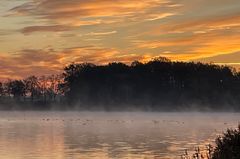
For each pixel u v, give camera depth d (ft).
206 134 202.49
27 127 276.21
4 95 650.43
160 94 602.85
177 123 319.27
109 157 123.34
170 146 148.56
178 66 599.16
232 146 63.62
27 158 122.01
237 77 593.83
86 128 264.11
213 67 601.21
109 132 225.35
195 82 591.37
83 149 142.61
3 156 126.11
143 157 122.42
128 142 165.58
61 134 211.61
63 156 125.49
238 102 584.81
